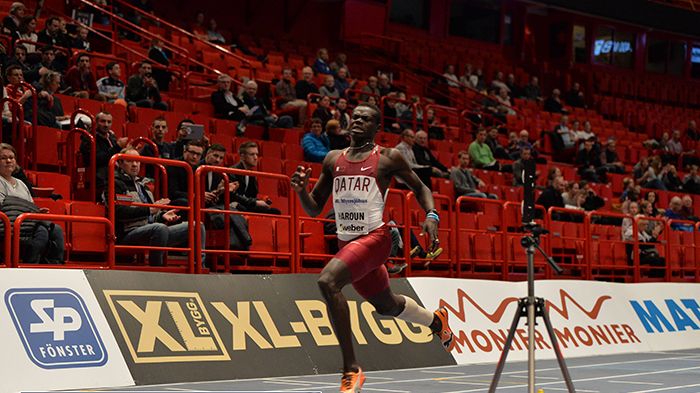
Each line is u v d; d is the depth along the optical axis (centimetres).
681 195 2241
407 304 757
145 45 2053
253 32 2695
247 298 938
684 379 948
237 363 877
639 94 3491
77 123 1269
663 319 1430
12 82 1314
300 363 924
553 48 3466
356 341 988
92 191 1042
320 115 1788
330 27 2878
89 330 795
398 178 706
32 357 747
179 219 1011
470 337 1126
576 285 1341
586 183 1889
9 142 1241
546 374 981
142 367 810
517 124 2584
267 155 1596
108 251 888
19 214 880
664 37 3731
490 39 3325
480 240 1427
